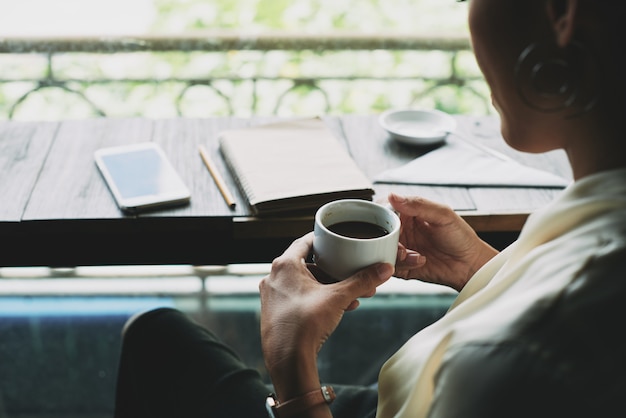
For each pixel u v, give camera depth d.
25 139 1.53
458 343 0.59
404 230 1.14
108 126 1.59
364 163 1.49
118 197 1.35
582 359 0.54
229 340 2.26
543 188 1.43
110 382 2.21
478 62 0.68
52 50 2.25
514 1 0.62
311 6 3.92
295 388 0.83
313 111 3.57
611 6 0.57
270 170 1.40
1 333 2.24
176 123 1.61
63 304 2.26
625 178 0.61
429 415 0.60
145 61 3.56
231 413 1.17
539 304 0.57
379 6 3.89
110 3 3.76
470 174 1.46
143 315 1.30
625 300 0.55
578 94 0.61
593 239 0.59
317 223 0.96
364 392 1.21
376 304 2.25
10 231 1.31
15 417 2.16
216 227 1.34
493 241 1.42
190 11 3.82
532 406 0.55
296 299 0.89
